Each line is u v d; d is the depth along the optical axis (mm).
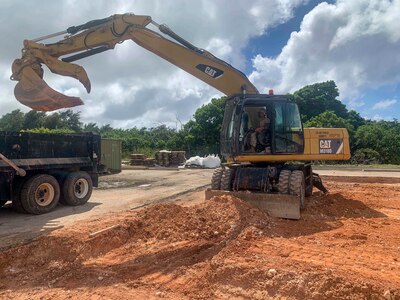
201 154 36688
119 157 22156
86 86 8773
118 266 5473
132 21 9453
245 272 4781
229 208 7805
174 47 9555
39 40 9406
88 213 9578
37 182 9406
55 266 5523
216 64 9602
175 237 6762
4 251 6121
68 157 11008
